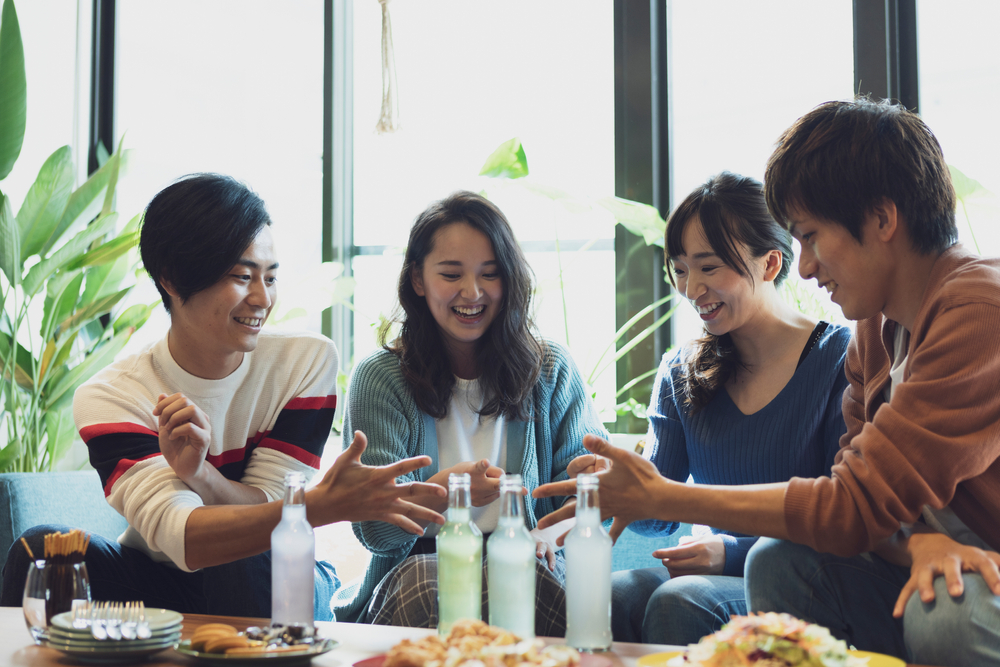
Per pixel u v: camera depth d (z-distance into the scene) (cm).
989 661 95
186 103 331
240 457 175
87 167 330
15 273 262
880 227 121
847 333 160
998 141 244
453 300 169
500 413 176
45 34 313
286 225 316
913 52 252
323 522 125
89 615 111
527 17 296
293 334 183
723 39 275
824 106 128
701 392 168
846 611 124
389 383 176
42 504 201
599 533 108
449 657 85
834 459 152
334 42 311
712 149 275
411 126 310
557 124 290
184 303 163
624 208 250
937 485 108
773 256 163
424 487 124
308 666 101
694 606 138
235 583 159
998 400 108
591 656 100
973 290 112
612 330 279
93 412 160
